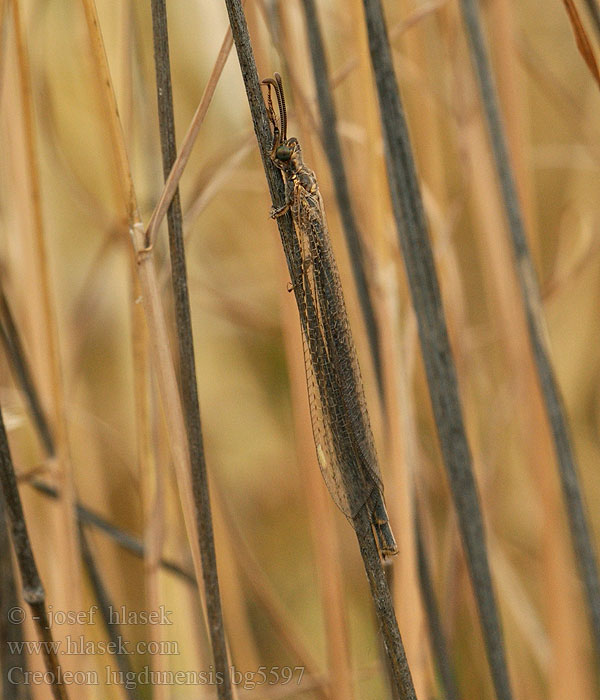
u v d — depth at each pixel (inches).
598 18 20.1
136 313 20.0
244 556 21.3
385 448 20.2
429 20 21.9
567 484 20.5
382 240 20.1
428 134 21.1
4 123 20.6
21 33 19.7
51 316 20.0
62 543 20.1
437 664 20.4
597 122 22.2
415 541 20.4
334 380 19.5
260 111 19.2
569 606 20.8
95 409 22.5
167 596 20.7
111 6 20.2
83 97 21.5
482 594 20.1
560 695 20.8
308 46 20.1
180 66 22.0
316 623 22.8
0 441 19.3
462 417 20.0
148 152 20.9
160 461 20.2
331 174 20.2
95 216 21.4
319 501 20.4
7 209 20.7
